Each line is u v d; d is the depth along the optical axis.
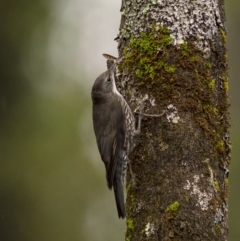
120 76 11.80
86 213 21.05
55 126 21.23
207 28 10.95
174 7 10.95
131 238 10.73
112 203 21.20
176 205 10.17
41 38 21.31
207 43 10.91
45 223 20.67
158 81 10.90
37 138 21.08
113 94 12.84
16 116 21.20
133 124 11.12
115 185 11.98
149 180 10.65
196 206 10.19
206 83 10.80
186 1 10.95
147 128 10.90
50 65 21.55
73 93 21.58
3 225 20.72
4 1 20.94
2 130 21.09
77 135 21.31
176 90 10.76
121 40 11.66
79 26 21.91
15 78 21.17
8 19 20.98
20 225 20.75
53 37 21.59
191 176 10.34
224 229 10.48
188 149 10.47
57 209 20.83
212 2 11.08
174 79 10.78
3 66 21.02
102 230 20.94
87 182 21.08
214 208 10.29
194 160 10.43
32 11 21.23
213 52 10.98
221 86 11.08
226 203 10.69
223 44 11.19
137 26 11.25
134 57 11.26
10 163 20.91
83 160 21.16
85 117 21.53
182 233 10.07
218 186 10.54
